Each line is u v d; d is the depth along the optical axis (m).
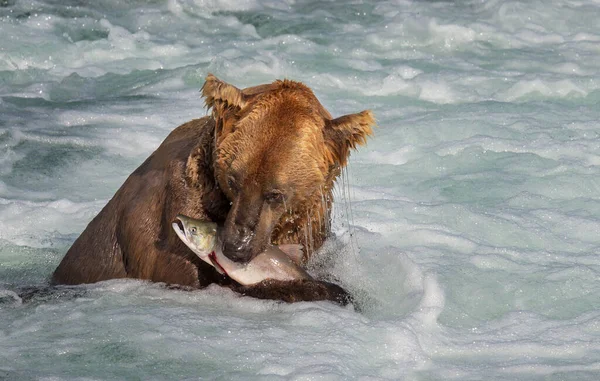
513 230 12.76
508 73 20.91
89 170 15.61
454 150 15.88
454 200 13.95
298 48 23.33
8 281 11.67
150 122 17.80
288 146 9.29
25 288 10.92
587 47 23.28
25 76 21.22
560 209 13.53
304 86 9.86
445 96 19.39
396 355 9.19
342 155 9.85
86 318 9.91
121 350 9.20
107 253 10.95
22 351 9.20
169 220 10.03
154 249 10.29
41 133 16.98
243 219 9.35
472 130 16.83
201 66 21.06
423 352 9.27
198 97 19.48
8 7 26.02
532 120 17.41
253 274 9.75
